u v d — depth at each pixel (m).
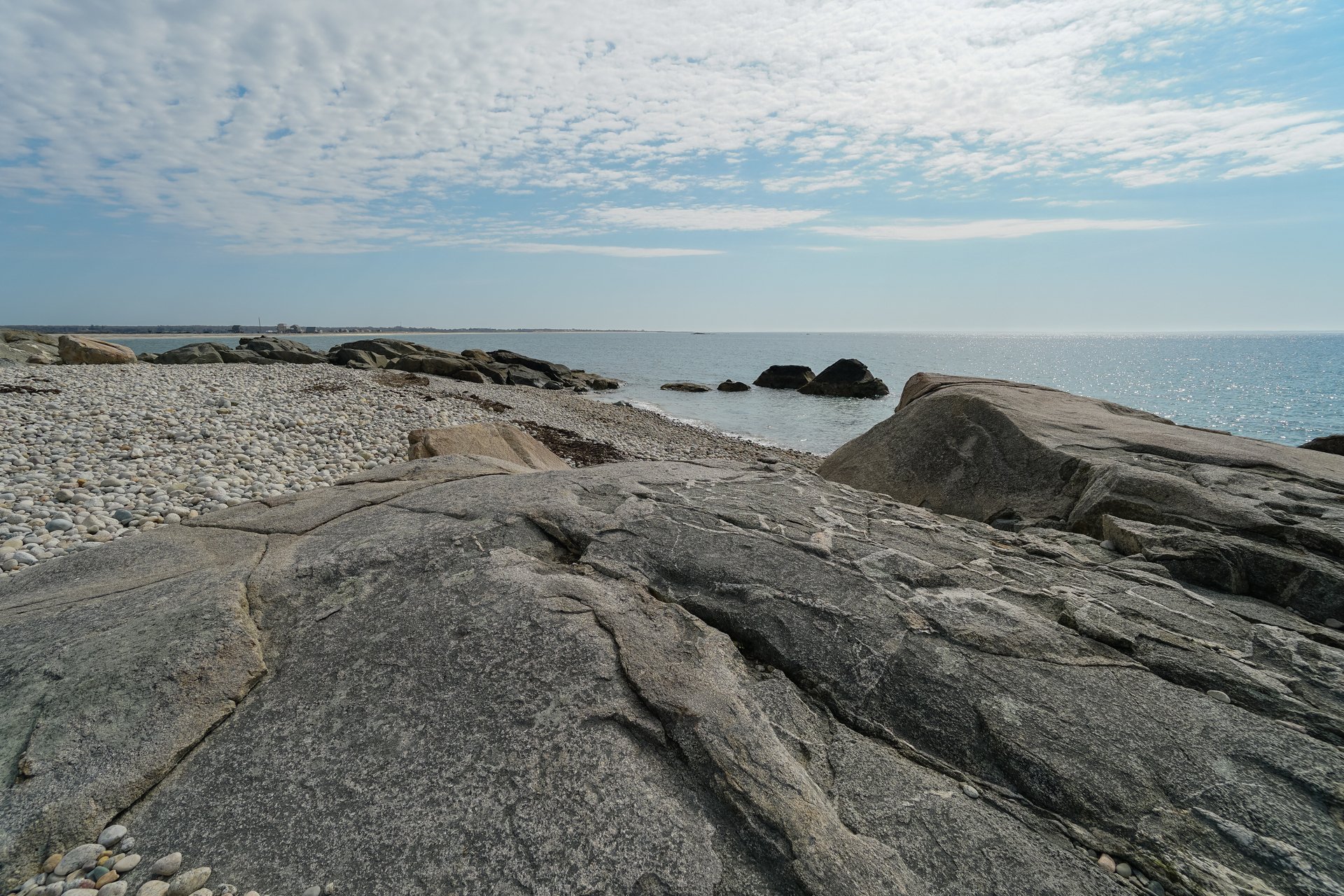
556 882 1.96
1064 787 2.33
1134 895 1.97
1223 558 3.92
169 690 2.66
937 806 2.26
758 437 21.70
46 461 8.52
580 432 18.06
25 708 2.61
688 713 2.46
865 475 7.79
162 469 8.77
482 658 2.78
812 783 2.30
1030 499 6.16
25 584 3.60
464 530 3.84
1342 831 2.17
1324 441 7.94
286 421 12.77
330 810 2.24
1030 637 3.07
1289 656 3.06
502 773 2.29
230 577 3.42
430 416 15.70
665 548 3.72
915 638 3.04
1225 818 2.22
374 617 3.11
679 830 2.09
